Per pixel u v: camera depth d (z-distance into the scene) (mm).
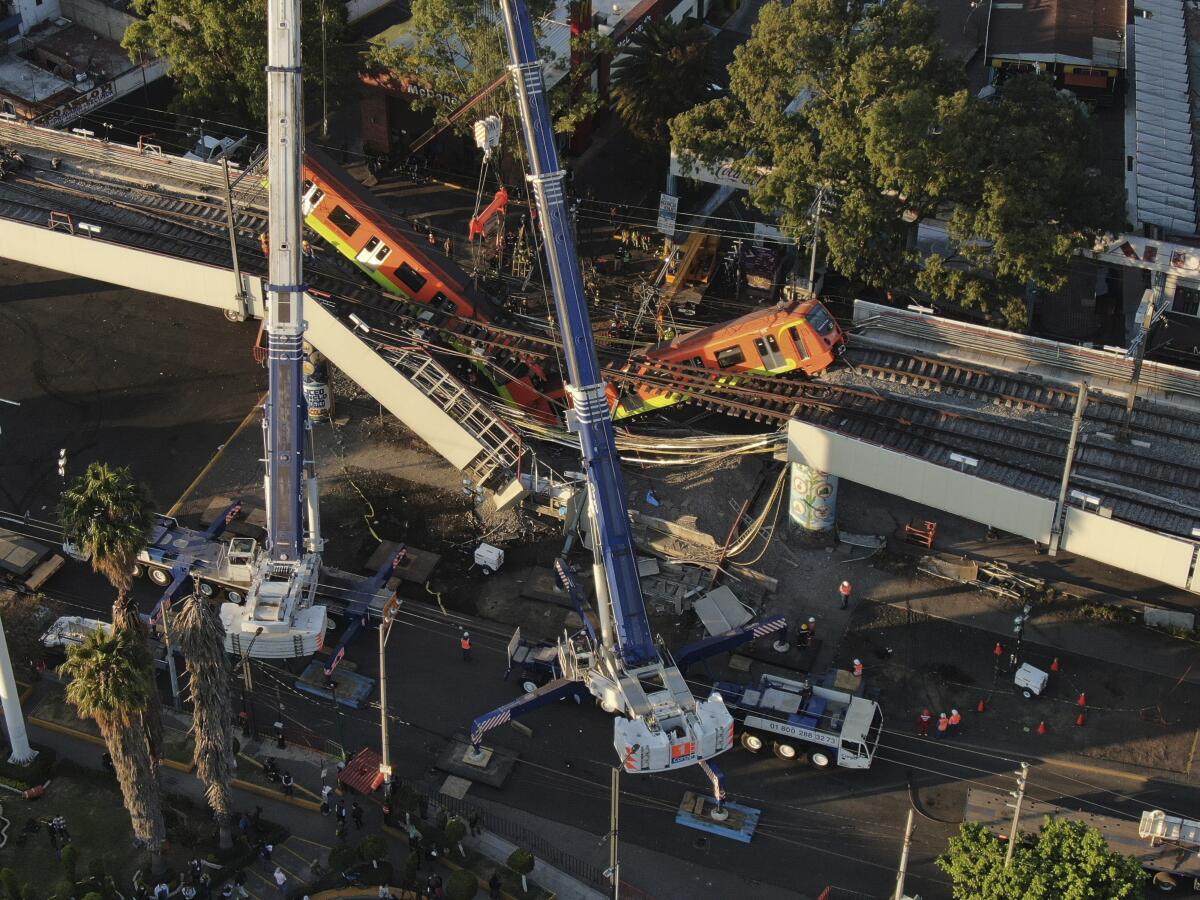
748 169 104438
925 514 95562
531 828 76500
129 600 71125
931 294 104750
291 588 82438
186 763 78625
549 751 80750
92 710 65875
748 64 103438
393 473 97875
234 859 73000
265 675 84125
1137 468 87438
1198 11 145625
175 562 86938
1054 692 83750
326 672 83500
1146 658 85688
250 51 113938
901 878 66812
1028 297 108750
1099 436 90062
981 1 155125
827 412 92250
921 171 96875
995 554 92625
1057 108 100562
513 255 113125
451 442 94250
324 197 98312
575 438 95688
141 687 66062
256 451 99000
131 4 126938
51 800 76062
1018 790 65062
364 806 76750
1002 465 87000
